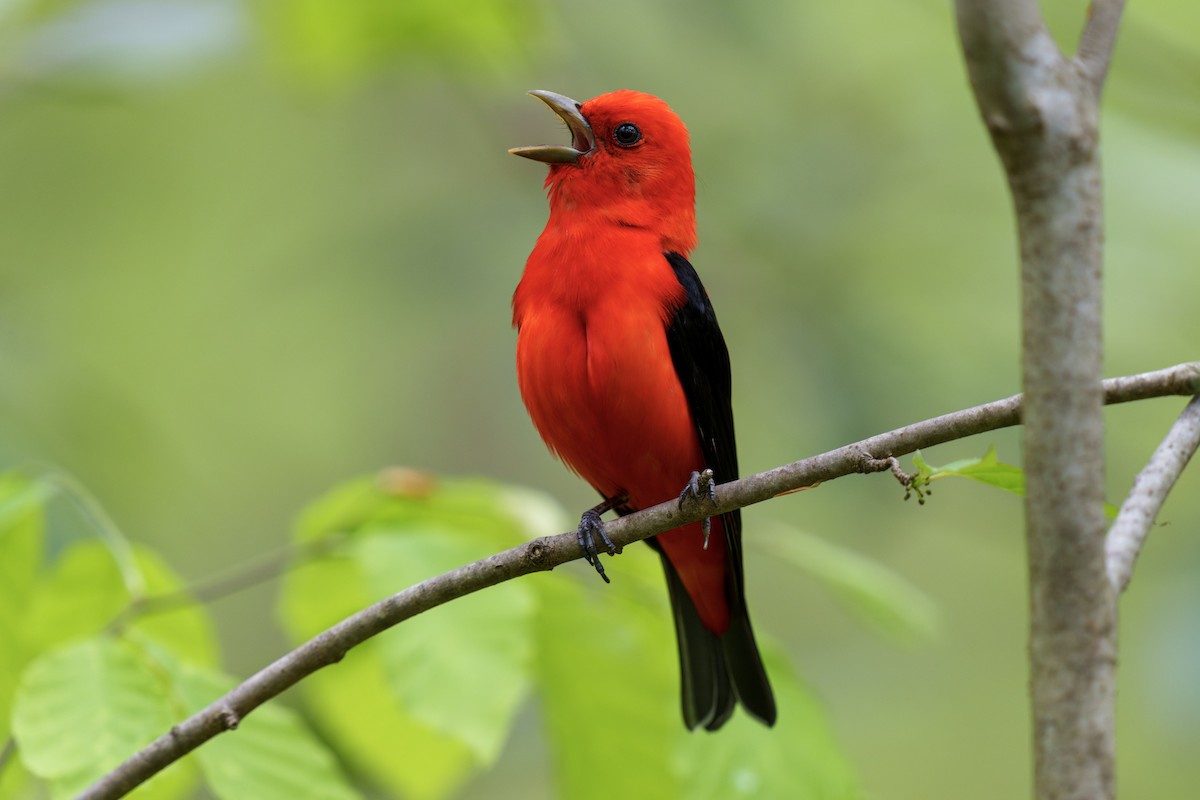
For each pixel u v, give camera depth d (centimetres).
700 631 866
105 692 654
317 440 1583
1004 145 416
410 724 885
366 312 1330
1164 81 1262
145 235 1606
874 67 1412
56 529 923
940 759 1496
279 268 1409
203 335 1573
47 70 1201
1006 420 584
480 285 1286
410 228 1320
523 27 1273
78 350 1296
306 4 1244
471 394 1483
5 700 801
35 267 1561
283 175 1605
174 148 1602
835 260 1248
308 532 859
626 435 831
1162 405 1343
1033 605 423
